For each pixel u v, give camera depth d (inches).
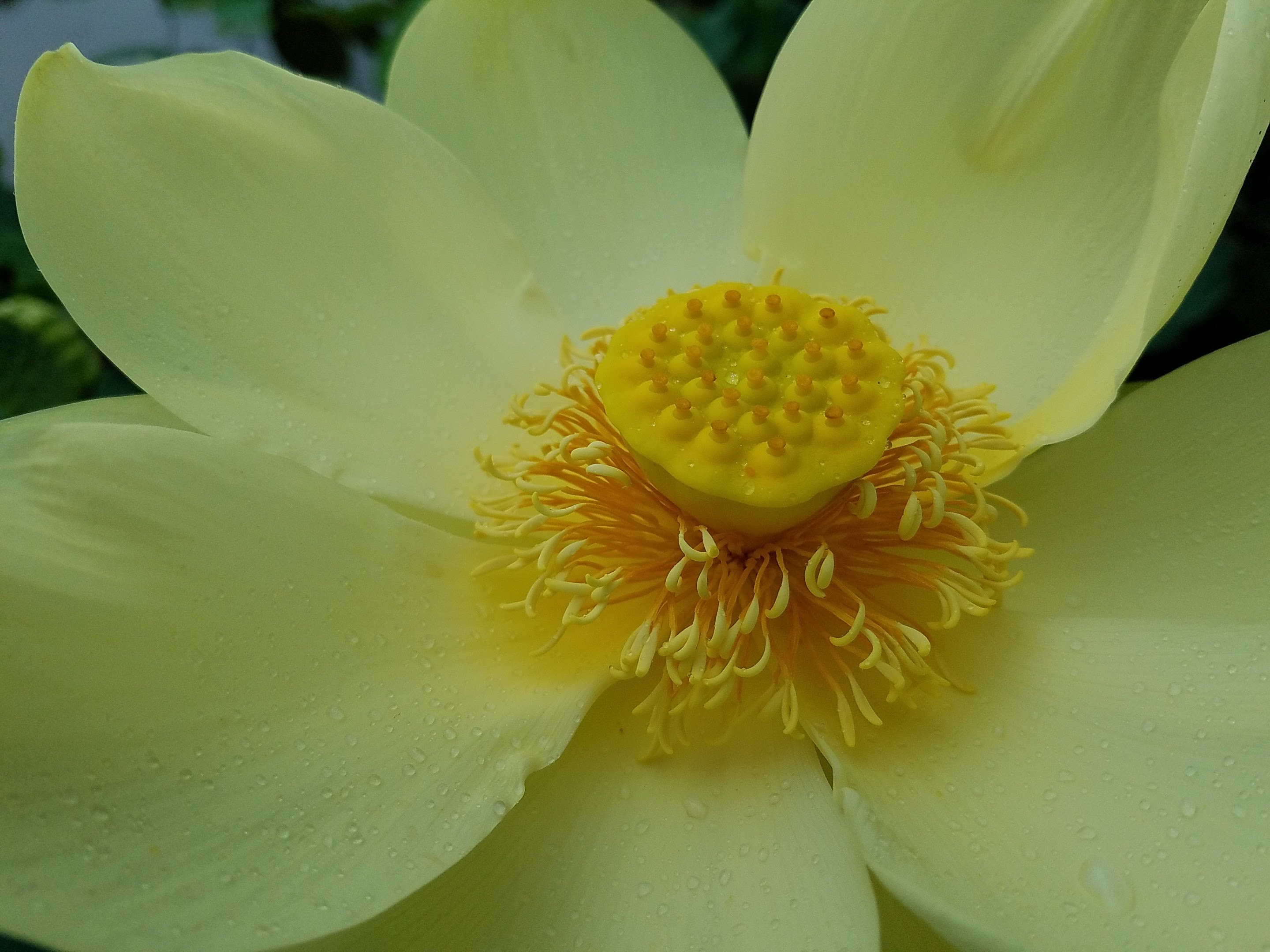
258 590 7.4
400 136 8.7
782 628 8.0
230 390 8.1
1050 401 8.1
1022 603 8.0
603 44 9.6
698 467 7.6
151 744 7.0
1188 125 7.5
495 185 9.4
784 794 7.3
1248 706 7.3
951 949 7.2
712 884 7.1
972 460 7.7
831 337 8.0
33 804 6.7
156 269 8.1
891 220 8.9
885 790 7.2
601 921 7.0
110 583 7.1
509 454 8.5
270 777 7.1
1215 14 7.4
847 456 7.6
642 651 7.5
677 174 9.6
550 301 9.2
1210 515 8.0
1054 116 8.5
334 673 7.4
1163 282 7.1
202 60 8.3
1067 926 6.6
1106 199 8.4
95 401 8.2
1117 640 7.6
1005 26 8.5
